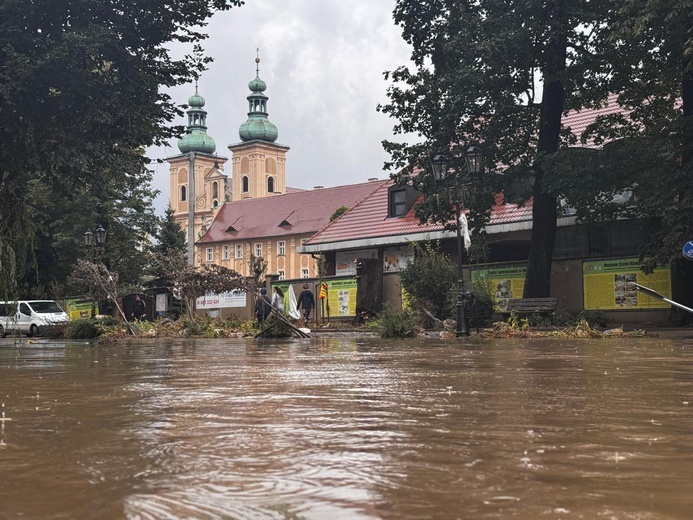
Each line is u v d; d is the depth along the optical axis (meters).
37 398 4.38
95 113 19.23
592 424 3.05
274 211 109.38
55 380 5.94
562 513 1.60
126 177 45.09
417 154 27.53
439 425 3.03
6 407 3.89
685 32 22.05
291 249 103.94
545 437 2.70
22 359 10.20
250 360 8.60
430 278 27.89
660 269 25.02
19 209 19.47
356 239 39.16
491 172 26.73
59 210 45.66
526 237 32.94
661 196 22.52
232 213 114.19
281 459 2.25
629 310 25.70
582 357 8.61
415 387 4.85
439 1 27.25
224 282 23.45
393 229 38.66
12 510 1.63
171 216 76.00
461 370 6.50
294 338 19.30
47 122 19.20
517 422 3.12
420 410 3.56
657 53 24.72
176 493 1.79
